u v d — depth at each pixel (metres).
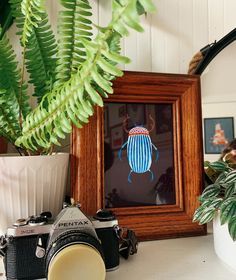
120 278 0.40
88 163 0.52
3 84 0.46
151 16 0.68
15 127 0.47
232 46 0.69
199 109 0.59
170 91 0.58
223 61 0.68
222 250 0.44
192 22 0.71
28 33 0.42
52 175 0.48
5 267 0.40
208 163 0.59
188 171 0.58
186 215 0.56
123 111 0.56
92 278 0.34
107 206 0.53
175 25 0.70
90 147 0.52
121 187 0.55
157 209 0.55
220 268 0.43
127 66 0.66
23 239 0.40
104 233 0.42
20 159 0.45
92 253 0.34
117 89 0.54
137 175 0.56
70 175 0.53
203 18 0.71
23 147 0.47
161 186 0.57
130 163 0.56
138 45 0.67
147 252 0.49
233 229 0.38
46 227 0.40
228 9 0.72
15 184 0.46
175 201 0.57
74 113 0.35
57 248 0.35
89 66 0.30
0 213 0.47
